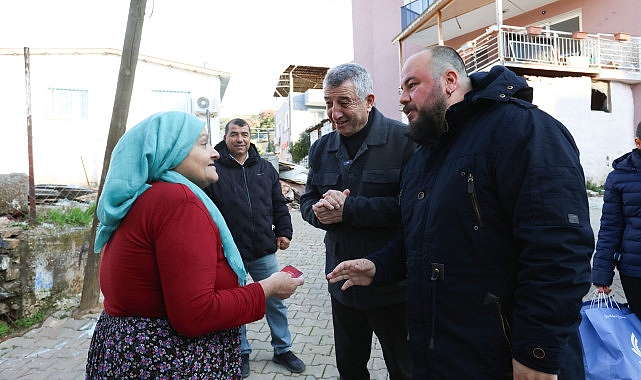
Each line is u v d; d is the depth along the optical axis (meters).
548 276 1.20
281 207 3.44
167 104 14.05
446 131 1.49
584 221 1.23
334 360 3.33
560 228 1.20
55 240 4.46
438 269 1.42
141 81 13.56
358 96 2.09
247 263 3.21
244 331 3.11
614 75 12.38
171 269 1.25
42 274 4.29
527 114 1.35
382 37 18.06
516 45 12.12
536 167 1.25
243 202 3.11
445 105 1.54
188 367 1.33
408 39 15.87
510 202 1.31
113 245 1.34
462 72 1.59
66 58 12.53
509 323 1.35
